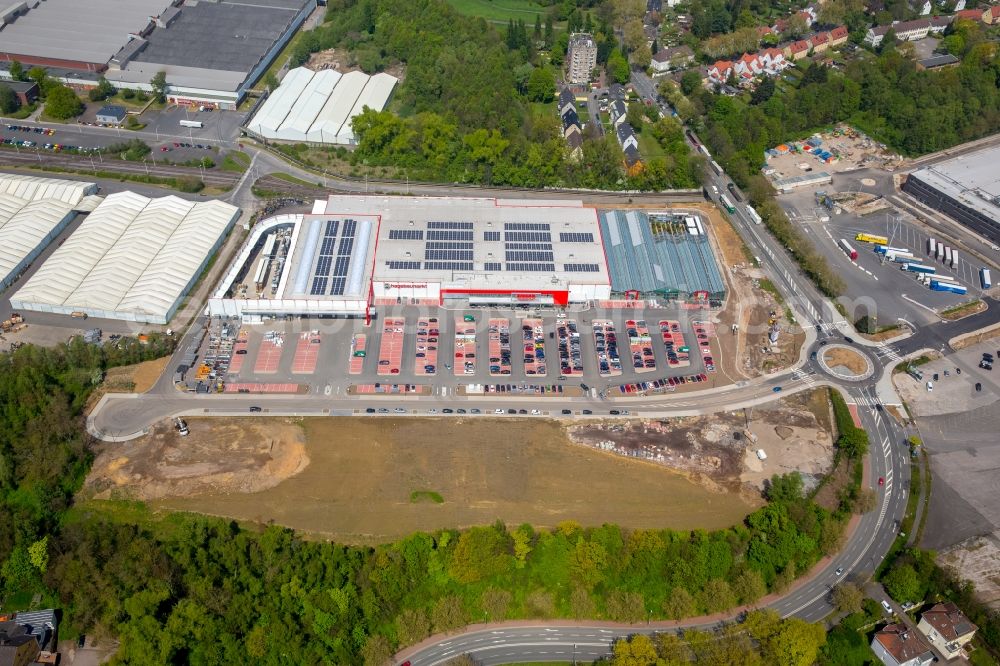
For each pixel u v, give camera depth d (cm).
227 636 17675
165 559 18862
